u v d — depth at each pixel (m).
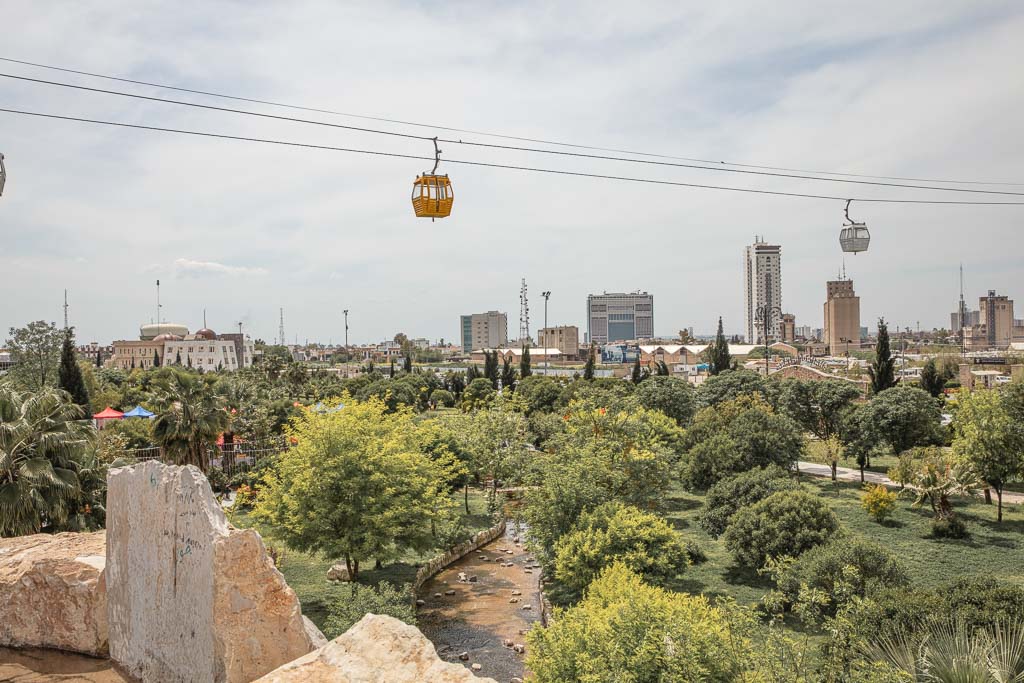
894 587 22.92
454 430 44.28
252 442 52.28
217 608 7.74
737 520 30.89
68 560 10.30
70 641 10.04
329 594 27.61
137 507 9.38
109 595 9.93
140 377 103.88
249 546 8.05
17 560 10.95
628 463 33.19
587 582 24.25
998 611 16.17
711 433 48.84
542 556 28.25
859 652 14.45
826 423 59.41
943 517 36.72
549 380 77.56
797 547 27.94
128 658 9.41
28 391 25.16
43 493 21.28
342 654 7.76
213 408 39.03
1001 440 37.53
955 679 11.05
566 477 28.58
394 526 25.98
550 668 14.98
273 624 8.16
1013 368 93.00
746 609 16.62
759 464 42.38
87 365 82.94
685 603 17.05
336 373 140.50
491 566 34.47
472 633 25.70
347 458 25.80
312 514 25.06
